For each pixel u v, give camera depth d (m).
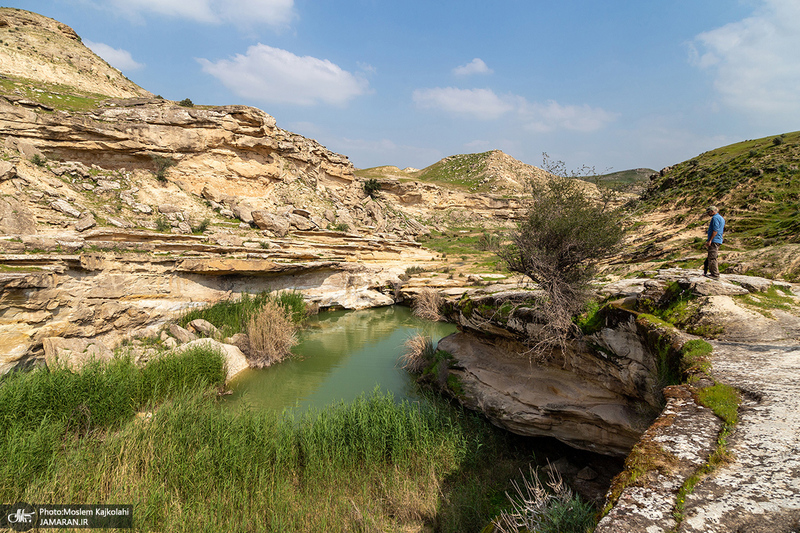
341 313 29.22
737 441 3.85
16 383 9.83
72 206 21.66
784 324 6.62
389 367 17.31
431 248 51.94
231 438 8.97
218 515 7.11
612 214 9.58
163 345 16.72
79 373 10.92
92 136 28.11
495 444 10.52
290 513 7.58
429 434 10.08
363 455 9.44
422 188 72.38
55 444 8.38
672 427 4.27
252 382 15.37
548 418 9.87
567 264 10.15
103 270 17.14
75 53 39.28
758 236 20.84
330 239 35.47
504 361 12.15
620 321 8.45
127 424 9.55
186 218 27.02
